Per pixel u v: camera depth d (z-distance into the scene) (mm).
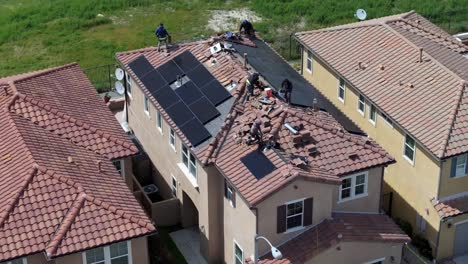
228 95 38750
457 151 37031
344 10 69562
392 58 44656
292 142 35500
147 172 45562
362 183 36406
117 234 31906
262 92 38375
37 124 37938
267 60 43000
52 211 32312
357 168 35469
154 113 42375
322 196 34281
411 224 40750
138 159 45219
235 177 34281
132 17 69000
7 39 64750
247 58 41062
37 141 36406
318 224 34875
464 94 39875
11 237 31188
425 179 38938
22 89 40062
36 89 40688
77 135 38062
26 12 70125
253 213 33375
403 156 40625
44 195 32750
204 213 37562
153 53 44531
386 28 47094
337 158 35531
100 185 34531
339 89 46719
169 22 67812
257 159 34531
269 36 64375
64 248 30969
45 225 31828
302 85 41156
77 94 41938
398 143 40938
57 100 40438
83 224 31859
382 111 41438
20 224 31656
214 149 36031
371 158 36000
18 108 38469
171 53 43938
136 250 32969
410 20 49781
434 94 40594
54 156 35625
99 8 70625
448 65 43375
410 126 39438
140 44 63562
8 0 74562
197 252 39531
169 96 40750
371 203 37031
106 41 64250
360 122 44875
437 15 68125
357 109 44969
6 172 34344
